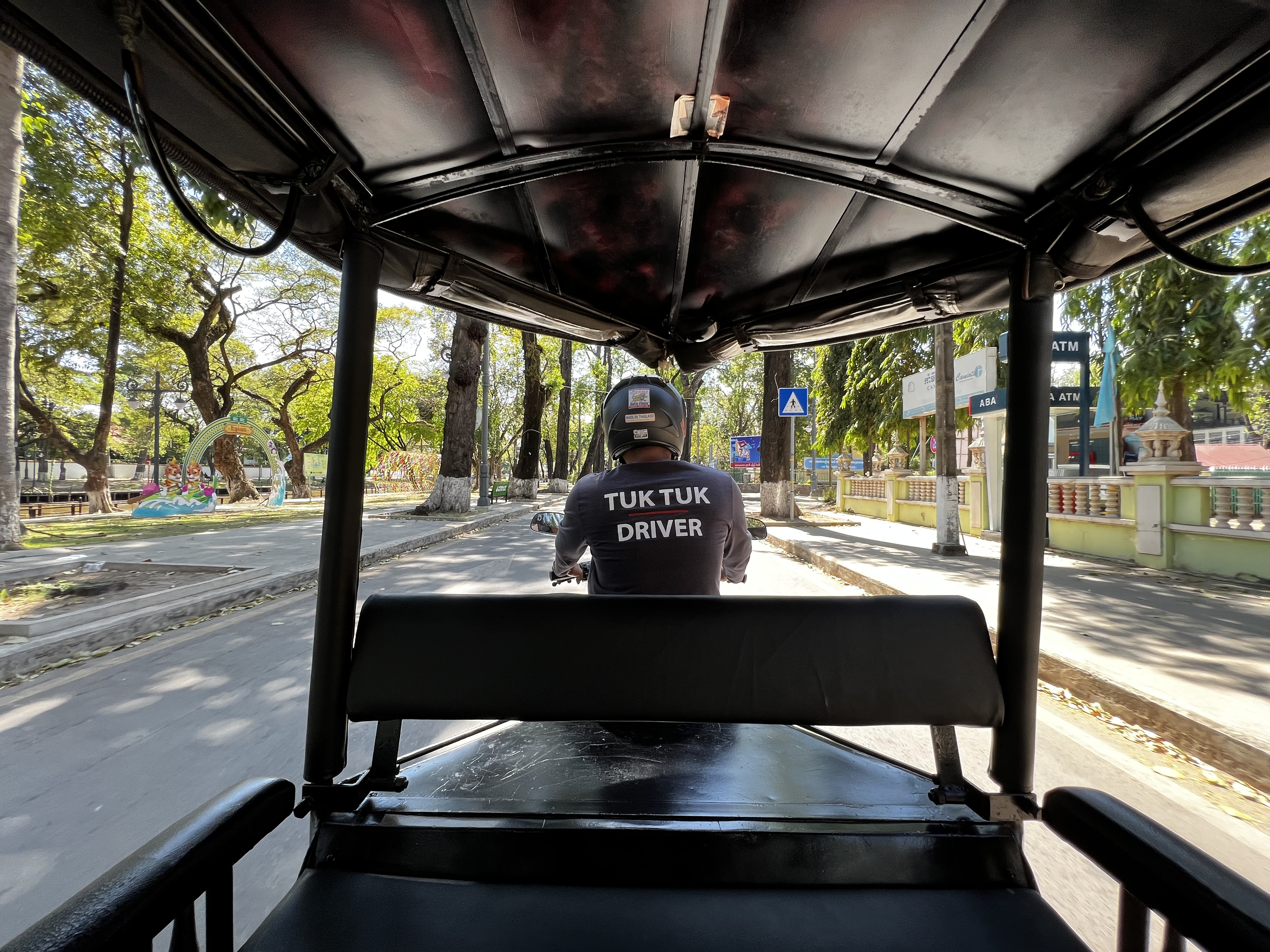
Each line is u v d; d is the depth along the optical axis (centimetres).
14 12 116
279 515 2053
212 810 104
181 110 136
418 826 134
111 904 80
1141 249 179
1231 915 85
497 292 239
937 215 190
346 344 167
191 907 98
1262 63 129
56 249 1459
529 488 3092
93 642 546
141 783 320
